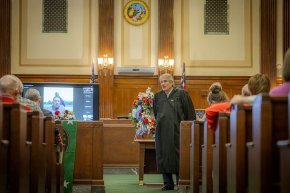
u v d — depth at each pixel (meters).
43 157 5.46
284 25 17.27
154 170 9.72
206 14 17.52
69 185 7.70
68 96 9.70
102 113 17.11
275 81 17.23
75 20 17.38
